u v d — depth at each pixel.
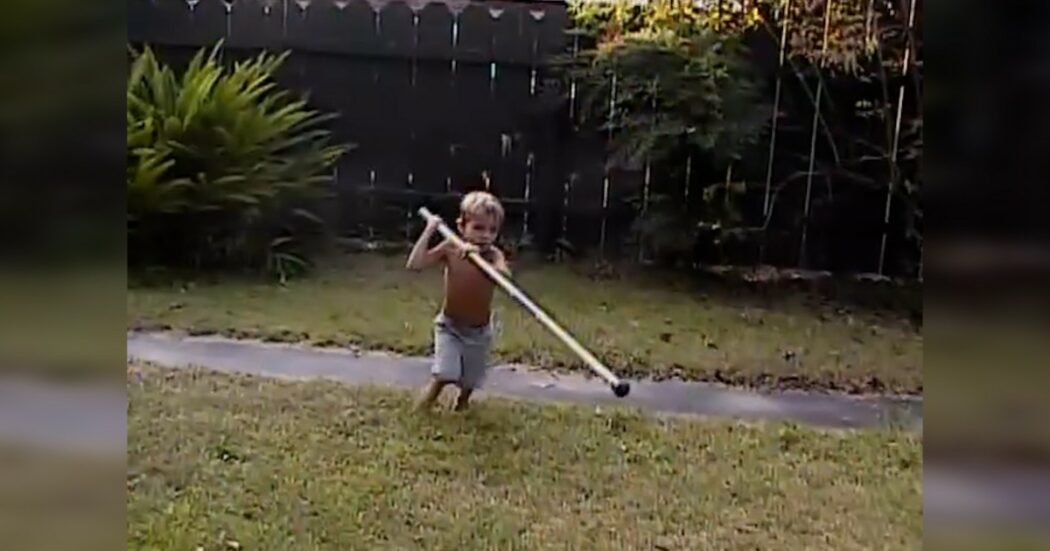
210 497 2.57
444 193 4.86
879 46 4.42
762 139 4.59
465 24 4.79
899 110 4.44
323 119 4.81
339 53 4.82
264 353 3.56
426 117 4.88
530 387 3.43
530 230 4.79
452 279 3.16
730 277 4.55
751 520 2.62
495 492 2.73
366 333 3.78
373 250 4.72
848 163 4.54
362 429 3.04
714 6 4.56
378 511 2.59
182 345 3.56
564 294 4.29
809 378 3.56
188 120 4.36
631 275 4.58
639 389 3.45
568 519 2.60
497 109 4.83
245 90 4.60
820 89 4.52
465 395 3.22
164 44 4.68
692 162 4.64
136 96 4.25
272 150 4.57
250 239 4.45
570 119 4.76
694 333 3.92
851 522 2.58
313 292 4.20
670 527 2.57
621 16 4.67
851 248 4.57
